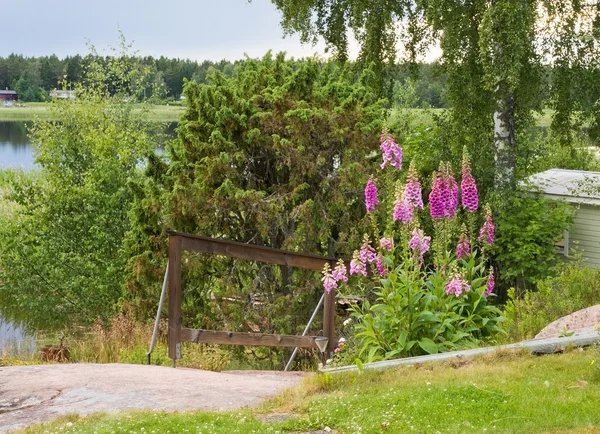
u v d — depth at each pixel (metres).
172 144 15.43
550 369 7.13
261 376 9.13
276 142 14.22
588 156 29.20
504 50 16.45
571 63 18.12
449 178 9.67
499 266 19.80
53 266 19.25
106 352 12.73
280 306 13.80
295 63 16.52
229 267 14.34
